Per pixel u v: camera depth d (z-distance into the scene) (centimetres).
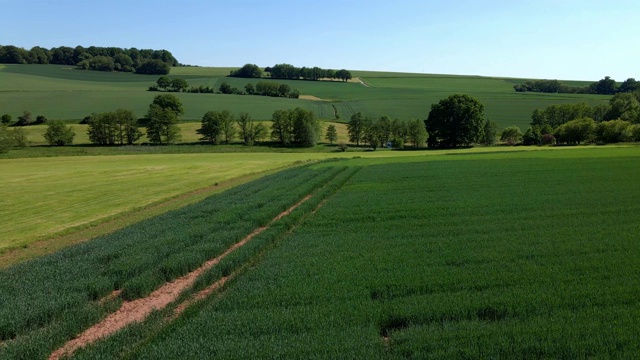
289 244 1994
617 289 1285
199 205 3073
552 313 1150
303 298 1324
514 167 4653
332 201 3052
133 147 10012
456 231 2117
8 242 2491
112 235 2350
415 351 986
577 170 4181
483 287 1375
